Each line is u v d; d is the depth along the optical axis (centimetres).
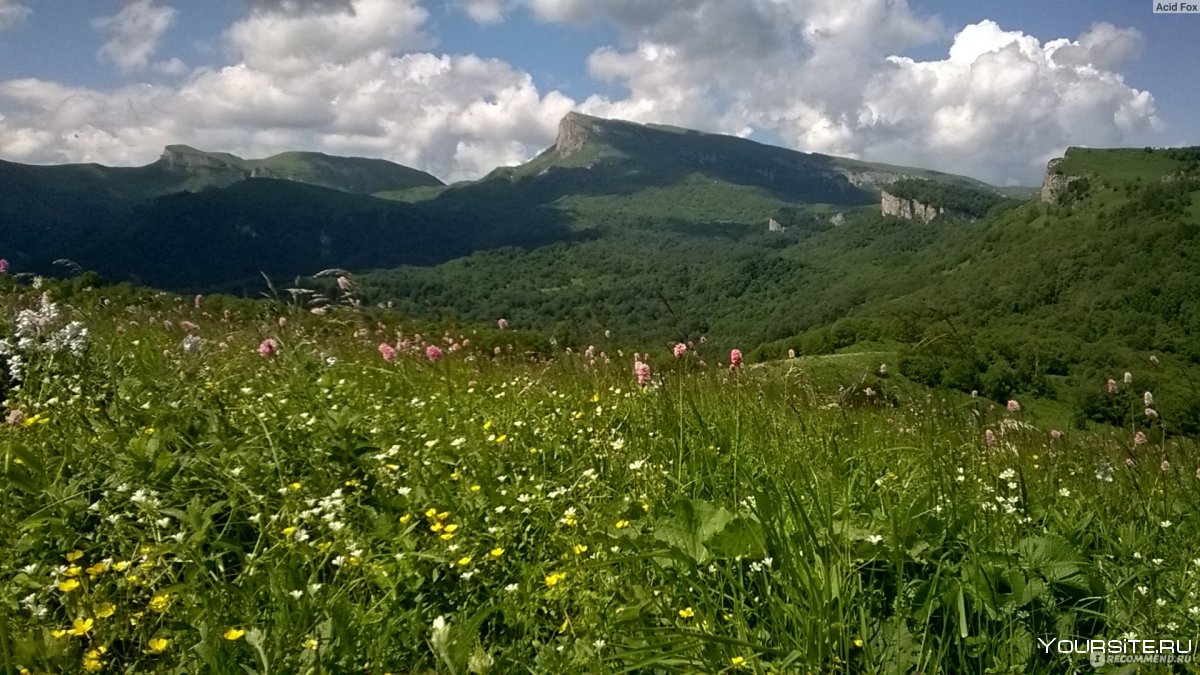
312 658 268
